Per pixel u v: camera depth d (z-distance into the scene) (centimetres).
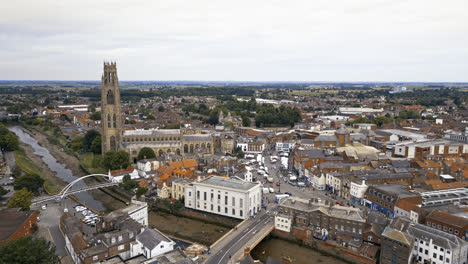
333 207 17975
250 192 19225
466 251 14200
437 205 18538
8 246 12838
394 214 18425
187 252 15475
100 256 13912
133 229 15862
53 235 17400
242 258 14400
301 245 17088
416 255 14788
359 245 15825
